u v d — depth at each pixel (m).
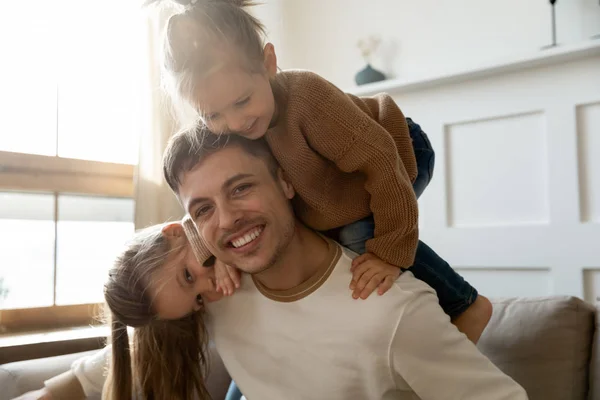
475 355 1.14
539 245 2.05
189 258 1.23
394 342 1.10
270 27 2.79
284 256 1.17
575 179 1.98
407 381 1.12
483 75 2.16
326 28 2.74
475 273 2.20
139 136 2.06
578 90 1.98
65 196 2.10
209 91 1.03
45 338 1.73
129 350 1.31
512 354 1.45
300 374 1.20
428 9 2.42
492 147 2.17
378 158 1.10
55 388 1.35
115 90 2.27
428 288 1.18
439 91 2.28
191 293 1.25
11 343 1.61
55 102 2.11
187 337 1.38
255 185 1.09
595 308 1.45
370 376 1.13
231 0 1.11
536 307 1.48
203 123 1.09
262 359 1.25
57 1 2.12
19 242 1.99
